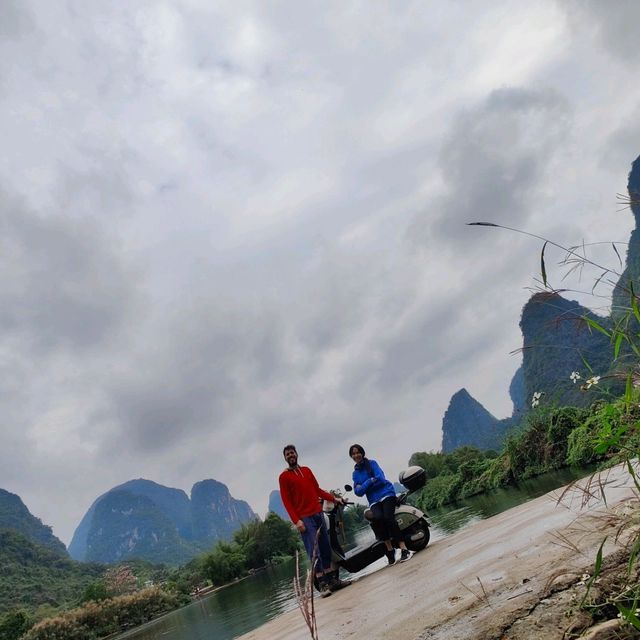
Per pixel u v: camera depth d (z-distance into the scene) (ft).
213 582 276.62
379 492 21.48
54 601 451.94
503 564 10.57
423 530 21.58
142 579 367.25
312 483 21.18
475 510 51.57
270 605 53.83
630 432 7.34
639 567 7.27
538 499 20.17
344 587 19.63
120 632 227.81
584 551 8.91
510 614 7.55
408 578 14.28
